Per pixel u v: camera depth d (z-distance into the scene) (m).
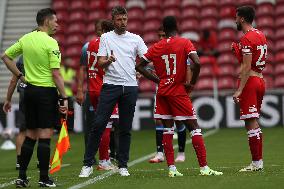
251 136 33.34
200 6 83.00
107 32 34.56
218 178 30.36
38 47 29.56
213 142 53.56
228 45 78.81
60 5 85.75
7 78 79.19
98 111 33.50
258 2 82.50
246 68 32.72
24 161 30.00
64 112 29.86
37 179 33.44
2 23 85.19
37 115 29.67
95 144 33.69
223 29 80.62
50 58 29.50
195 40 75.00
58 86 29.55
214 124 67.38
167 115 32.47
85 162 33.72
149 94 73.06
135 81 33.75
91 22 84.38
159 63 32.41
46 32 30.44
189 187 27.64
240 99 33.31
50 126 29.70
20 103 39.81
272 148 47.34
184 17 82.38
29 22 85.62
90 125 39.59
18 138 40.03
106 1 85.69
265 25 80.50
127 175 33.34
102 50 33.50
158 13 83.38
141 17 83.50
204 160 32.09
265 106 66.50
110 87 33.38
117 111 36.97
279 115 66.38
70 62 73.94
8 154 52.53
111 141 42.44
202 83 73.62
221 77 75.00
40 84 29.48
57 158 31.31
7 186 30.91
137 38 33.75
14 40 84.19
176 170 32.44
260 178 29.94
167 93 32.06
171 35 32.50
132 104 33.69
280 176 30.62
